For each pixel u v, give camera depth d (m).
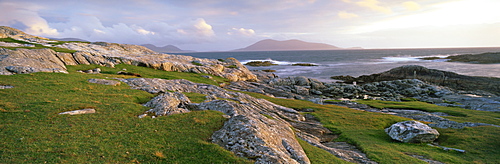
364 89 91.12
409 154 23.81
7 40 71.94
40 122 21.02
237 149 17.62
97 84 38.28
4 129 18.80
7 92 28.83
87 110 25.20
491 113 43.75
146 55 89.44
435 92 77.50
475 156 23.48
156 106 28.58
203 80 68.56
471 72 124.38
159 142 18.80
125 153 16.41
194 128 22.58
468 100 60.88
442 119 38.69
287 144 20.00
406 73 106.44
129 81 43.56
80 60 62.19
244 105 33.16
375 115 41.56
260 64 189.50
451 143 27.75
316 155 20.22
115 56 73.88
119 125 22.17
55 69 44.88
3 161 13.92
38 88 32.09
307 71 147.12
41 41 83.50
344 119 38.56
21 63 43.50
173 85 46.59
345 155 22.33
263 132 19.78
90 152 16.09
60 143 17.09
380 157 22.20
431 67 150.50
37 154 15.12
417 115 43.00
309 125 34.44
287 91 81.38
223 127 22.55
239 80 91.19
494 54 178.00
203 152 17.09
